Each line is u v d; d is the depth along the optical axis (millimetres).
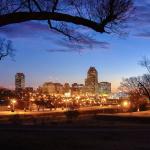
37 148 22734
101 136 29078
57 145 24062
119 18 20531
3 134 30000
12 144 23688
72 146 23875
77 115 78312
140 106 125312
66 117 72625
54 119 62938
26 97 158750
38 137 27797
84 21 20438
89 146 23984
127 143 25438
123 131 33375
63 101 161875
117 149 23016
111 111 115125
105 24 20484
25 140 25672
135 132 32156
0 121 59531
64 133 31391
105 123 49125
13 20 19656
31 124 45219
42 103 151000
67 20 20375
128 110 120250
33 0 20172
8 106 144875
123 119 60719
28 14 19797
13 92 170875
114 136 29188
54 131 33438
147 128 37812
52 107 153125
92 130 34562
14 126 40844
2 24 19609
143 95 135000
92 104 185500
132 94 139000
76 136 28969
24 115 94875
